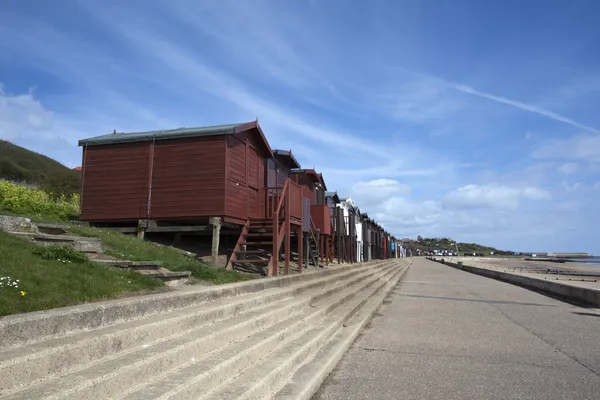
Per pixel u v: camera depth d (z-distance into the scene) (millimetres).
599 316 12039
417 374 6418
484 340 8836
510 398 5379
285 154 18891
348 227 32750
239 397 4125
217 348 5379
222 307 6473
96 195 14133
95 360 4012
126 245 10719
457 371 6582
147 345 4668
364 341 8750
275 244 12383
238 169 14219
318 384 5719
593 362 7121
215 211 13086
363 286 16828
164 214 13453
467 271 40812
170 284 8516
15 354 3395
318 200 25312
